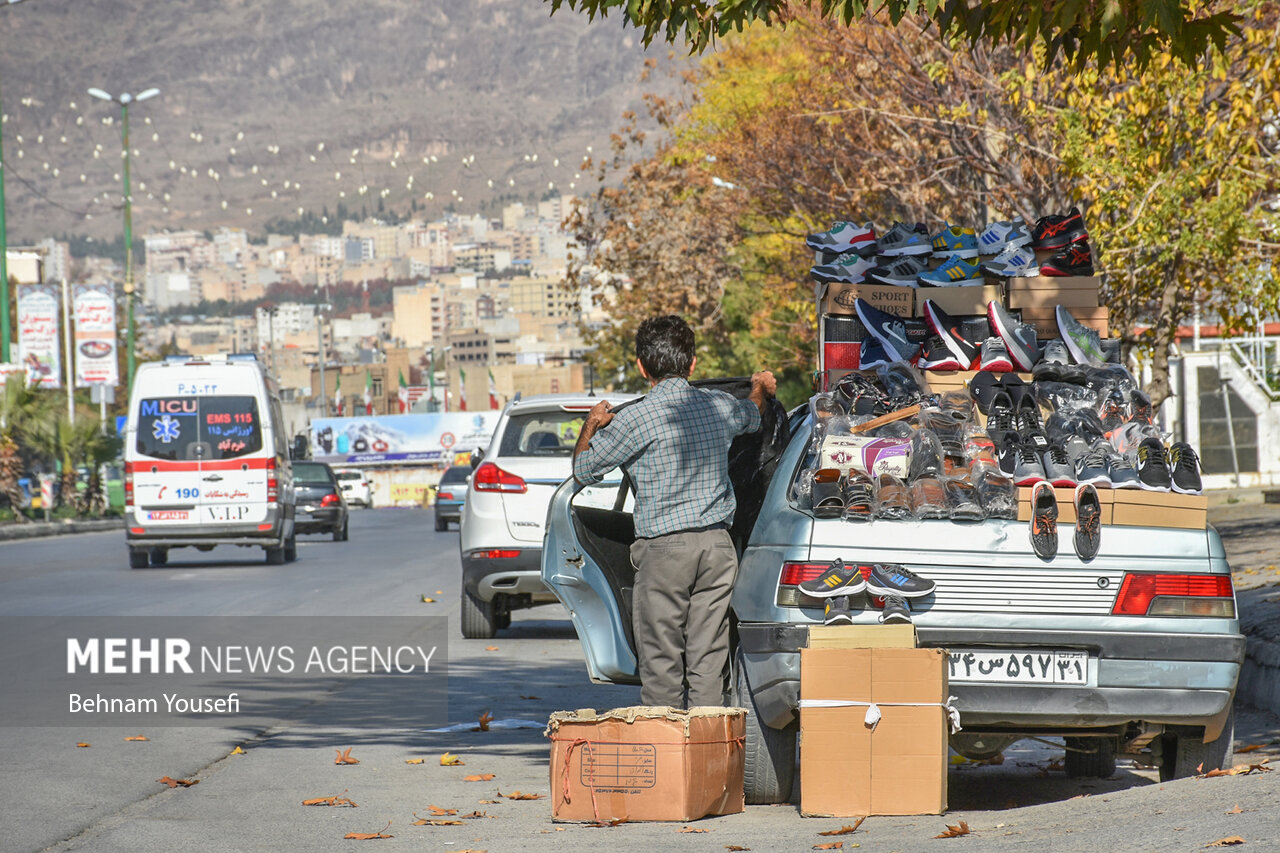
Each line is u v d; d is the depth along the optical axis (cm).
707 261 12694
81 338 17600
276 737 2775
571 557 2412
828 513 1944
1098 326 2478
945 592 1914
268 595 5806
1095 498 1914
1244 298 5528
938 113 6600
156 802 2164
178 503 7581
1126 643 1895
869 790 1888
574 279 13412
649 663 2134
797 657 1927
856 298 2442
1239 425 10894
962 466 1969
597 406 2200
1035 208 6266
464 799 2184
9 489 14375
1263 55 4625
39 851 1848
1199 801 1820
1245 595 3938
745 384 2569
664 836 1867
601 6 2494
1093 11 2255
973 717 1928
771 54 11119
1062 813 1875
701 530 2128
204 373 7675
